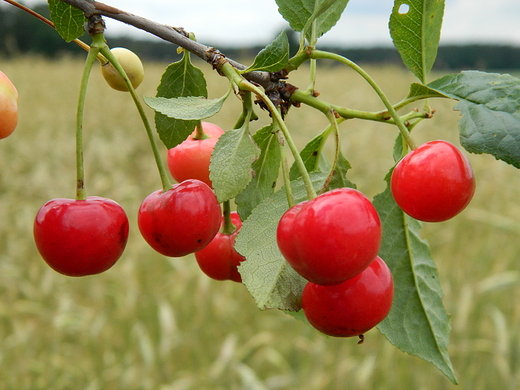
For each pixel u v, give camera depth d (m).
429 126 11.69
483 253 6.36
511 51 27.09
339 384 4.48
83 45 1.38
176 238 1.20
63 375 4.79
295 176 1.49
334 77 19.58
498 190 8.12
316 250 0.94
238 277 1.51
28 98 16.44
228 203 1.49
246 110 1.19
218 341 5.17
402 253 1.50
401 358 4.76
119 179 9.07
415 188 1.08
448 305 5.43
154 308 5.53
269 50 1.16
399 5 1.34
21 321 5.48
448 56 27.17
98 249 1.17
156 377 4.76
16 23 27.02
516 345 4.84
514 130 1.04
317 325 1.12
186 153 1.49
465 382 4.59
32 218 7.31
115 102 16.03
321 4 1.25
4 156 10.56
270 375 5.08
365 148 9.93
